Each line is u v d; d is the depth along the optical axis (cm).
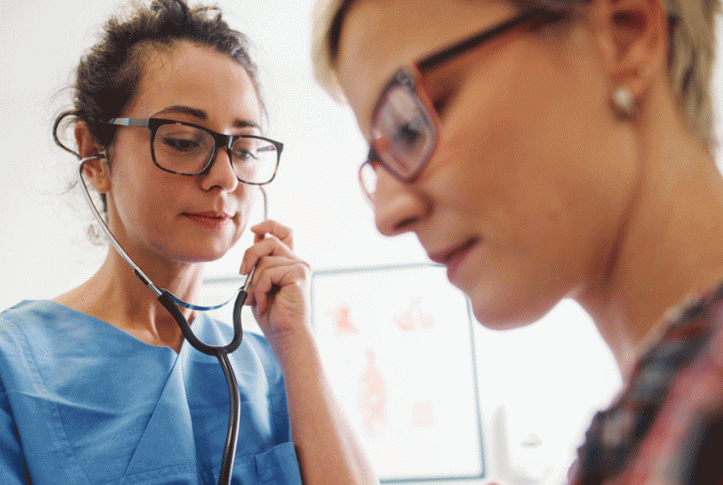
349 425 82
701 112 31
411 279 207
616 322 30
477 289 33
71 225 222
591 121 29
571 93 29
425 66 32
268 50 227
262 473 76
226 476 70
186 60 80
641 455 17
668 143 28
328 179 221
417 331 202
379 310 205
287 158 224
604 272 30
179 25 83
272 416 86
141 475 69
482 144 31
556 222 30
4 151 232
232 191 80
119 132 78
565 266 30
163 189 75
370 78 35
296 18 212
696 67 31
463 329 200
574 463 28
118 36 84
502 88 30
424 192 34
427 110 32
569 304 199
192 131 76
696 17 32
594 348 194
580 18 29
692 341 19
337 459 77
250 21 213
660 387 19
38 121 235
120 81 79
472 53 31
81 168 82
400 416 194
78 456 68
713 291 20
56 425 69
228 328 96
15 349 73
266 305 90
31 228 223
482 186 31
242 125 82
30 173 229
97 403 73
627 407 20
